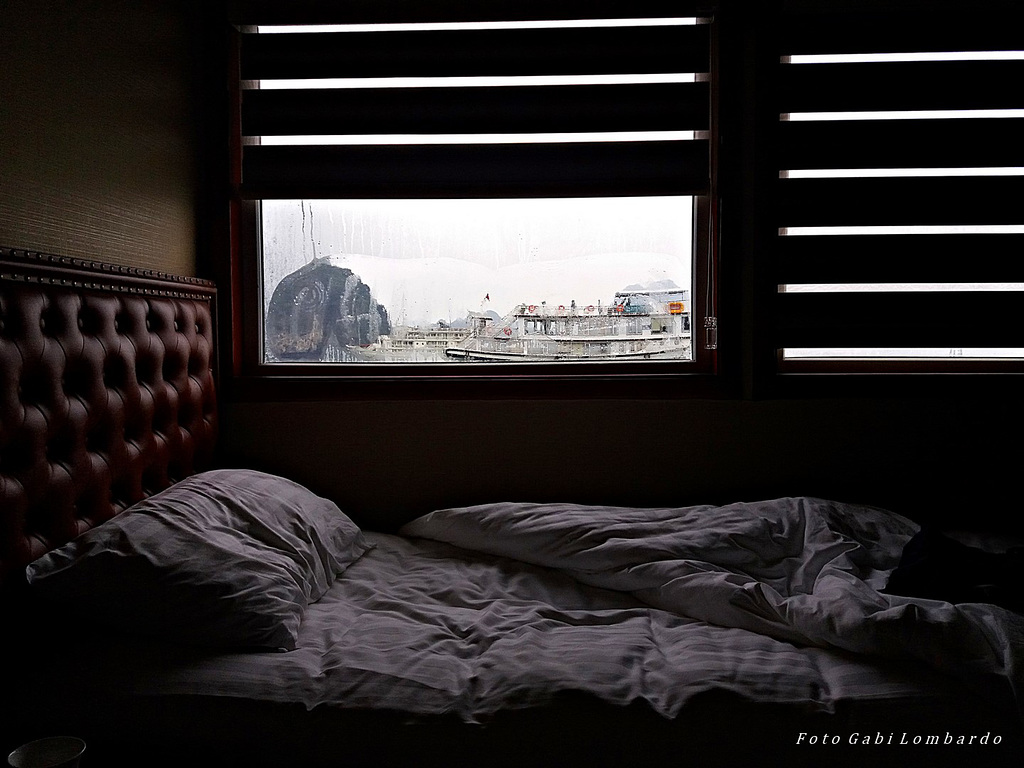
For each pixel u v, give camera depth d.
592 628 1.29
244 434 1.98
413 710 1.02
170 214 1.84
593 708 1.01
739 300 2.03
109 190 1.56
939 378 2.01
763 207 2.00
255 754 1.01
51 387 1.23
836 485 1.98
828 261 2.02
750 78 1.99
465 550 1.71
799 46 2.00
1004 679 1.01
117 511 1.41
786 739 0.99
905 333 2.03
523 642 1.20
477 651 1.20
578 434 1.98
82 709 1.02
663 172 2.01
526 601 1.41
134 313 1.50
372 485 1.98
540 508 1.70
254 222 2.08
